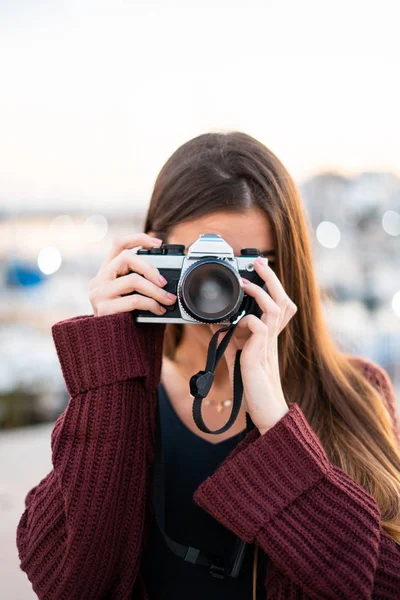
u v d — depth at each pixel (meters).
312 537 1.11
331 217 6.75
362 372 1.58
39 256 6.64
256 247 1.35
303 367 1.45
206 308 1.24
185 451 1.37
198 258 1.26
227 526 1.16
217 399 1.44
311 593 1.10
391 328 5.98
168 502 1.34
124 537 1.21
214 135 1.41
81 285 7.35
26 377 5.53
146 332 1.32
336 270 6.59
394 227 6.77
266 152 1.39
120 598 1.18
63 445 1.22
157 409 1.33
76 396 1.23
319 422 1.39
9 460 4.55
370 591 1.09
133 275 1.28
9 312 6.99
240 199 1.29
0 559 3.11
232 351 1.34
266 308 1.25
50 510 1.21
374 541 1.12
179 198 1.34
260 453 1.17
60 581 1.17
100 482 1.18
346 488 1.17
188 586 1.25
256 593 1.23
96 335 1.24
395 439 1.45
